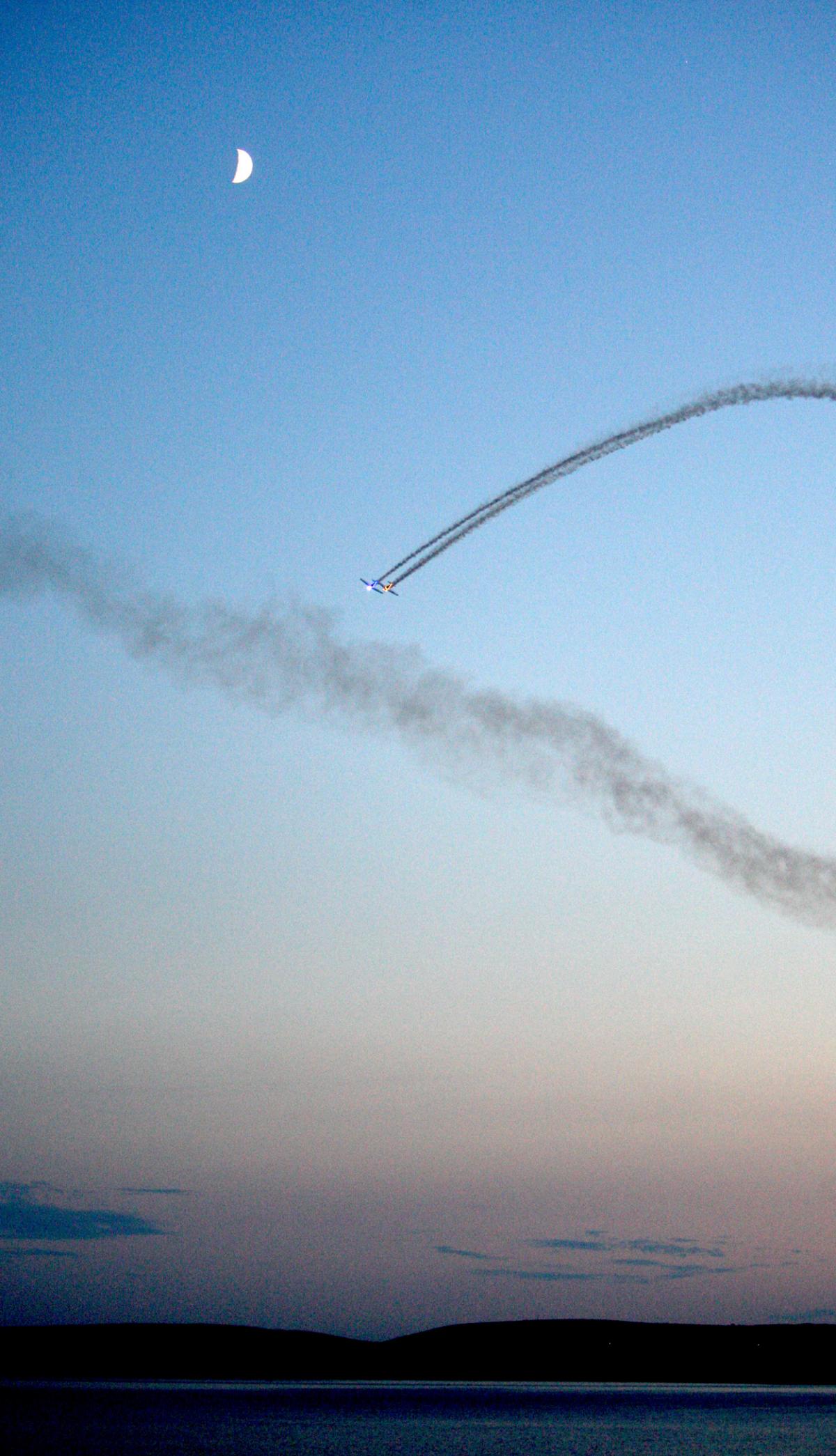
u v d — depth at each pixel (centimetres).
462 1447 11612
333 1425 14150
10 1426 13138
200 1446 11325
